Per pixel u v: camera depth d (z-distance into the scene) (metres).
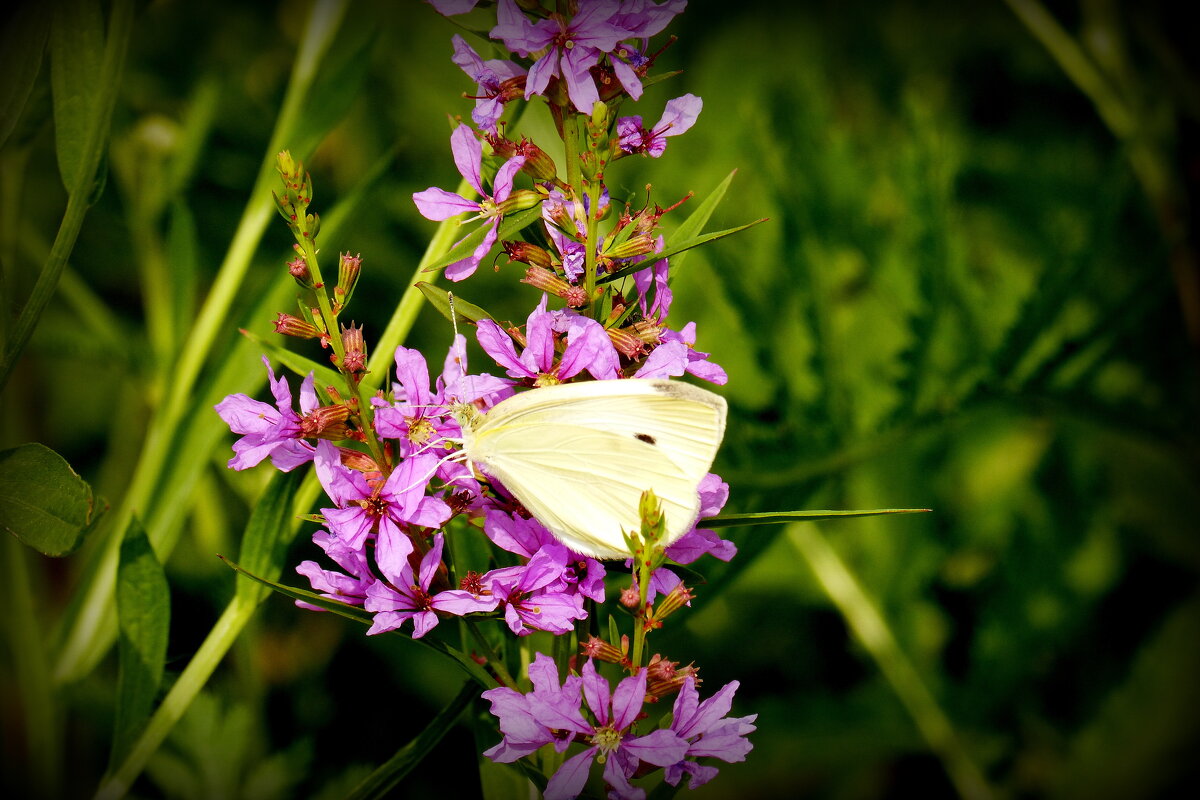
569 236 0.32
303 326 0.32
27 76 0.34
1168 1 0.41
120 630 0.34
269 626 0.40
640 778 0.32
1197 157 0.40
